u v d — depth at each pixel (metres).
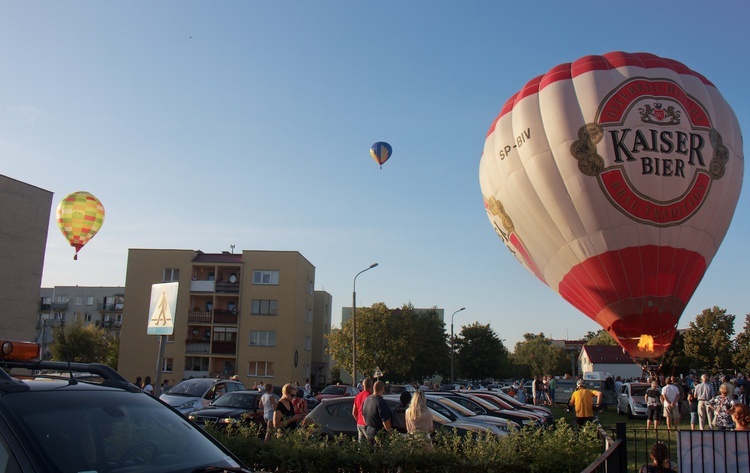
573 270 18.56
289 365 47.94
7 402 3.67
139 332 49.06
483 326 83.38
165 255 50.16
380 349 50.44
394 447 8.38
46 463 3.41
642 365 18.33
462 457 8.20
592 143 17.73
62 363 4.55
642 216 17.44
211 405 16.50
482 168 21.19
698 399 18.86
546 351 122.62
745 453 7.52
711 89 18.91
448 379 80.69
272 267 49.53
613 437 8.60
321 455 8.54
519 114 19.23
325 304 61.84
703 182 17.61
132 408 4.30
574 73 18.92
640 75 18.23
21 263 31.06
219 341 48.56
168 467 3.88
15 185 30.94
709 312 52.94
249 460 8.91
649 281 17.61
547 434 8.63
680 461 7.68
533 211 18.91
